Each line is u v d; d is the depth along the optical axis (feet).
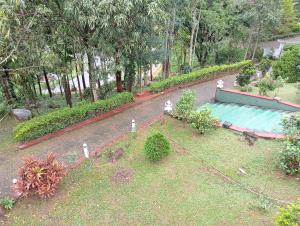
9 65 48.14
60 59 50.21
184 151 38.40
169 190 31.73
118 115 51.13
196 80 70.18
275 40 139.64
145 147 36.11
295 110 47.29
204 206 29.25
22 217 28.91
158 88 61.16
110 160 37.29
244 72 63.57
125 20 44.65
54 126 43.80
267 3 82.74
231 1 83.46
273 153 36.37
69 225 27.78
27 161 32.22
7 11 37.45
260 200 29.14
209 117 41.73
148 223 27.66
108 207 29.81
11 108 53.57
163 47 63.10
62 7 44.73
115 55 50.75
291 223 22.26
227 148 38.29
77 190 32.27
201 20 82.84
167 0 57.67
